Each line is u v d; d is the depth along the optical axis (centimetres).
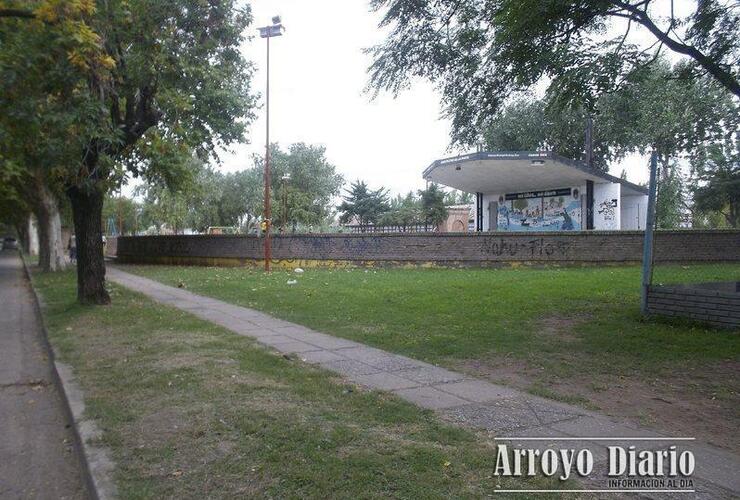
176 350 764
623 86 873
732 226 3353
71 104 902
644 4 823
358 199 5853
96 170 1134
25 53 751
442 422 469
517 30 832
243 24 1302
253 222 5284
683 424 466
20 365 845
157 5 1116
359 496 342
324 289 1432
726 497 340
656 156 902
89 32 757
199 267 2761
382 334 852
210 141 1623
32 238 5247
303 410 500
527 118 2691
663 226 2883
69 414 568
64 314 1176
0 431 559
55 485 438
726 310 786
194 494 358
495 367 657
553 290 1236
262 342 816
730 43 853
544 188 2702
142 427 480
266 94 2248
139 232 7619
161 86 1198
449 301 1142
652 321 868
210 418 488
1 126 825
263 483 366
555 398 537
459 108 1116
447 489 349
